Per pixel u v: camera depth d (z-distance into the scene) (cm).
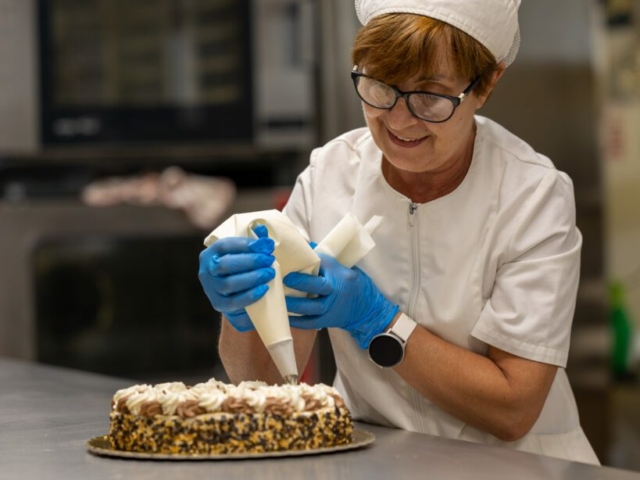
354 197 169
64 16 376
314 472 124
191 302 381
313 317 151
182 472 123
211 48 385
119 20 379
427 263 163
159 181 376
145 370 376
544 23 343
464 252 160
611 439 382
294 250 145
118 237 372
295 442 132
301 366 172
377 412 172
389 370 167
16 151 380
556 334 153
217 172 400
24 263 365
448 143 148
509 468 128
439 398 156
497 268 160
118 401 134
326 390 138
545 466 129
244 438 130
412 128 145
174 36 383
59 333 369
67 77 379
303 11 305
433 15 141
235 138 389
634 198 537
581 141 367
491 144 165
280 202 315
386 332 155
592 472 126
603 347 399
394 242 165
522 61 333
